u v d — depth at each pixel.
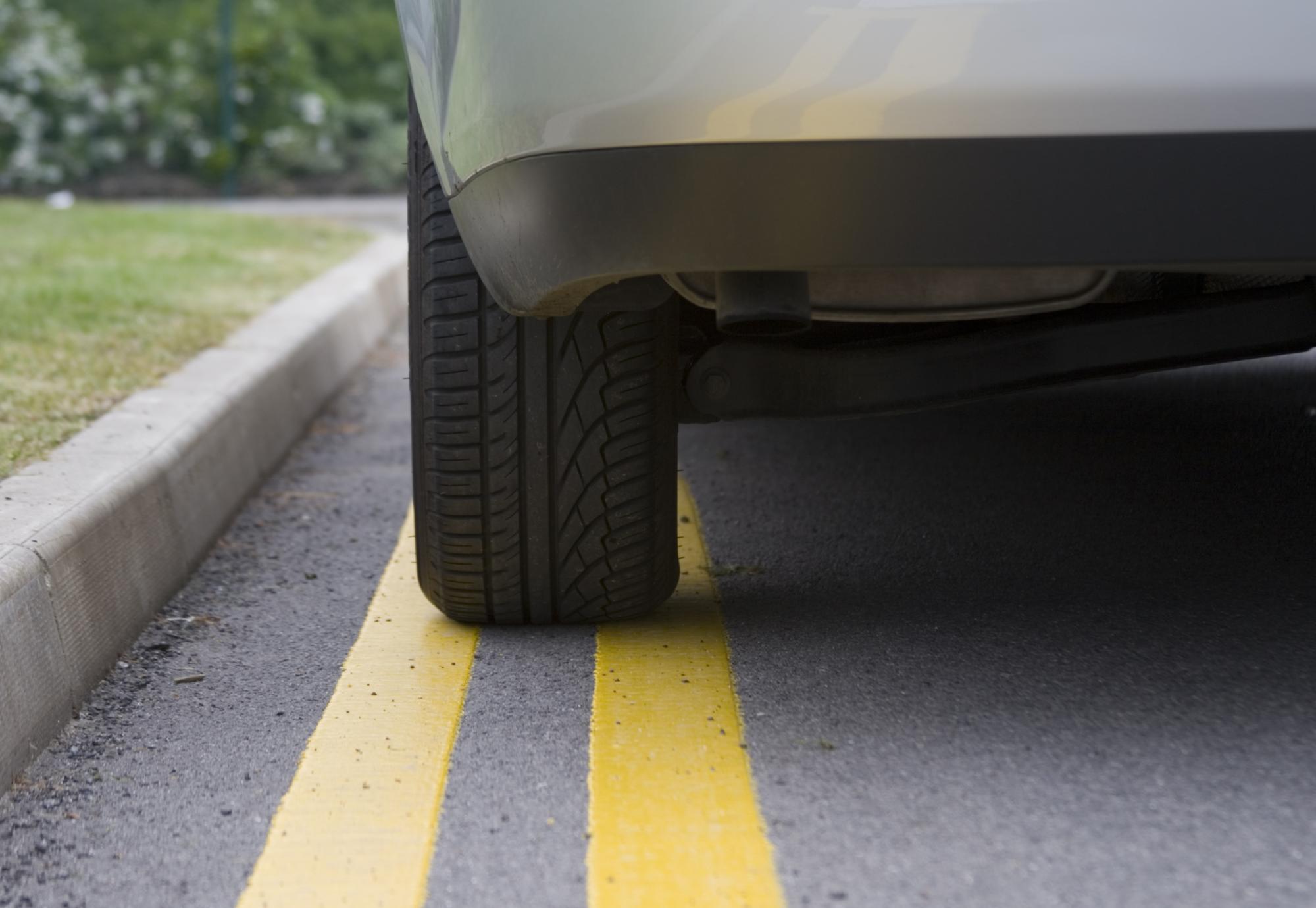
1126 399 4.04
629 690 2.04
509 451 2.12
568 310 1.83
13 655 1.88
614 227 1.60
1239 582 2.42
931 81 1.50
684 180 1.55
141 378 3.51
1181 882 1.45
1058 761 1.75
